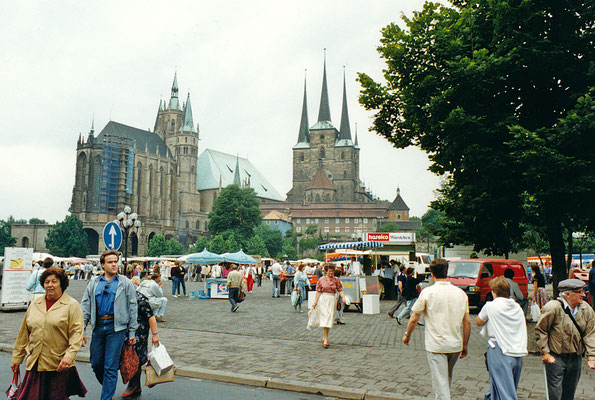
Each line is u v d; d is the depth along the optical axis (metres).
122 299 7.66
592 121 12.45
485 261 23.75
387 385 9.09
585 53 14.52
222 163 191.38
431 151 16.64
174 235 153.88
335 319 18.42
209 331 16.30
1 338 14.22
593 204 13.88
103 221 133.75
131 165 140.62
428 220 192.12
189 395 8.62
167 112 172.50
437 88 14.55
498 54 13.94
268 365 10.82
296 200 188.75
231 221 140.12
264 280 72.69
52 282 6.57
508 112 14.80
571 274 18.67
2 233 133.88
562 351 6.53
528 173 13.01
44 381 6.42
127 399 8.31
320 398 8.60
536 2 14.30
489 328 6.62
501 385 6.38
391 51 15.42
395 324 18.61
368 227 173.12
